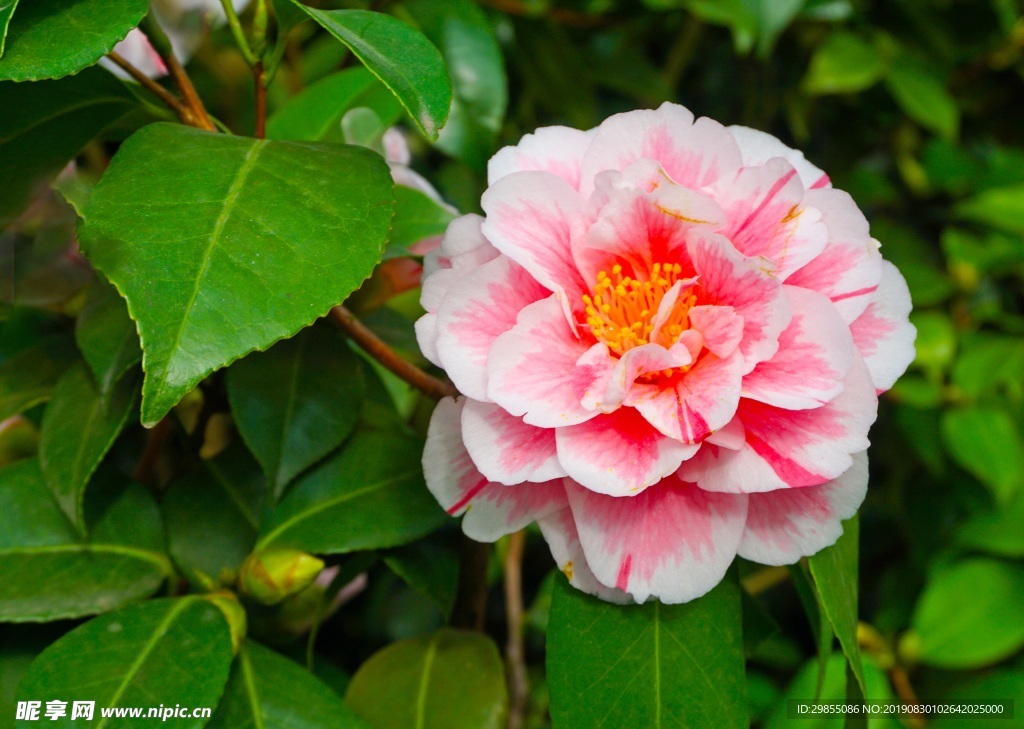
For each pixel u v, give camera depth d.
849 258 0.38
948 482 0.65
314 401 0.42
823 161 0.74
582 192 0.39
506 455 0.38
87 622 0.40
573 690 0.39
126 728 0.38
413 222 0.44
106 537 0.42
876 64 0.63
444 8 0.53
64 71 0.36
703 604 0.39
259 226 0.37
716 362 0.38
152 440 0.45
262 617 0.43
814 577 0.39
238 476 0.43
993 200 0.66
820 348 0.37
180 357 0.35
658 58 0.75
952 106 0.64
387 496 0.43
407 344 0.46
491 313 0.38
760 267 0.37
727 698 0.39
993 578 0.58
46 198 0.43
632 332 0.39
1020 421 0.62
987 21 0.66
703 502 0.38
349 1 0.52
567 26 0.65
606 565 0.38
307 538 0.42
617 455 0.37
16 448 0.44
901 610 0.64
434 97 0.37
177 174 0.37
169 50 0.40
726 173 0.39
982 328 0.67
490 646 0.44
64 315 0.46
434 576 0.44
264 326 0.36
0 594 0.40
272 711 0.40
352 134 0.46
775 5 0.56
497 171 0.40
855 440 0.37
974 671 0.58
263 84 0.40
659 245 0.39
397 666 0.44
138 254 0.36
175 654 0.39
